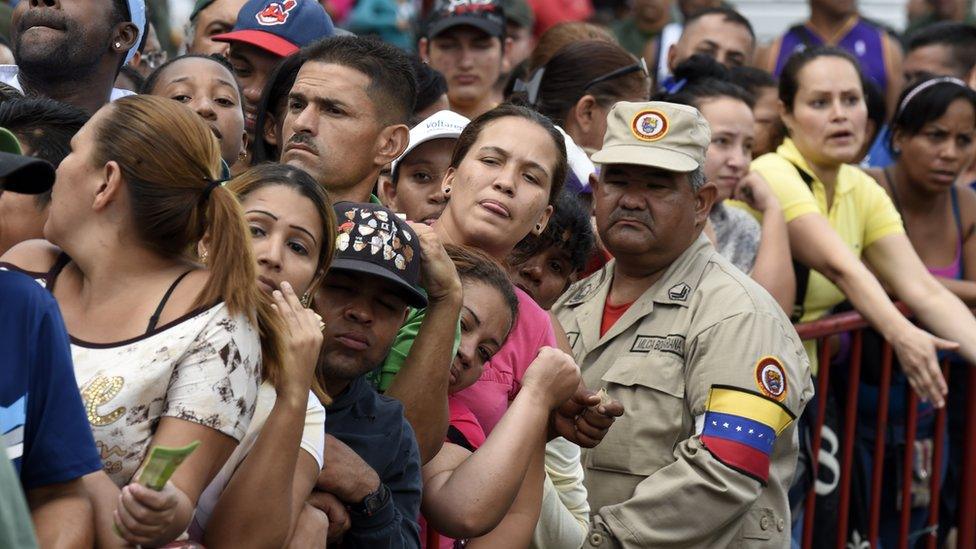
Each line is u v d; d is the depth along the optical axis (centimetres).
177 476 446
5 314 434
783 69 1055
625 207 792
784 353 779
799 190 1005
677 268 805
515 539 641
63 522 431
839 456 978
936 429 1031
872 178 1087
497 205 696
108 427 451
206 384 455
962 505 1063
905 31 1866
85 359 459
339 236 561
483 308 650
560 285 775
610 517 753
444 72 1147
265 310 483
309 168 686
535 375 637
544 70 981
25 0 754
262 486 478
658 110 793
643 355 788
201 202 473
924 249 1111
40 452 434
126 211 466
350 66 695
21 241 537
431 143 813
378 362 573
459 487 605
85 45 742
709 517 749
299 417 486
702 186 803
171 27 1524
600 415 676
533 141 710
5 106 568
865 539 998
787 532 812
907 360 946
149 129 466
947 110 1074
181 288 468
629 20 1712
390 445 574
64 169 471
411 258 571
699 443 758
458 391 671
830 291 1008
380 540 552
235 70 865
